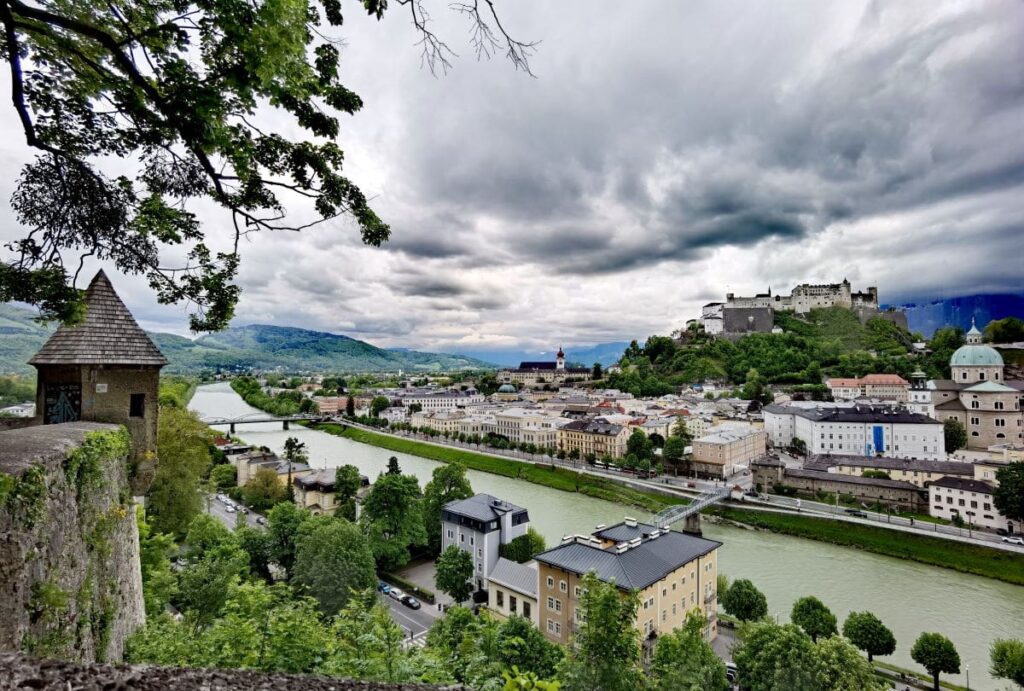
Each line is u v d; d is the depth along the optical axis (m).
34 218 14.55
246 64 10.95
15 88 11.51
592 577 28.03
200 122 11.80
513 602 65.00
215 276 16.48
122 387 27.14
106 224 15.20
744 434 160.00
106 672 9.08
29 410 66.06
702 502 108.12
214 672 10.34
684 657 36.62
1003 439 153.00
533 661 41.44
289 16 10.55
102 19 12.23
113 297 28.55
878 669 55.28
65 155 13.83
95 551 18.67
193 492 70.12
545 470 156.12
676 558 58.69
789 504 114.81
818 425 161.88
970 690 51.97
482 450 186.75
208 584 44.66
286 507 77.19
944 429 156.00
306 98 13.09
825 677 40.12
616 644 26.03
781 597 72.94
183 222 16.16
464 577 68.94
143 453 27.33
